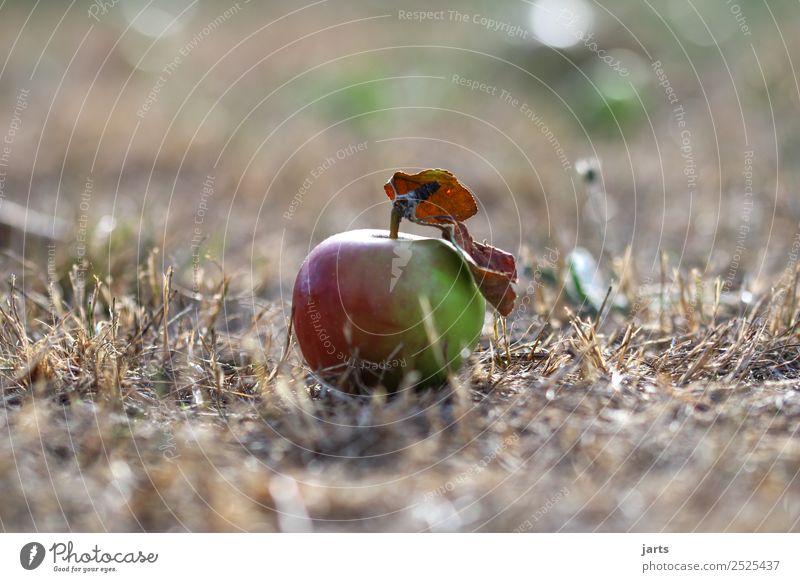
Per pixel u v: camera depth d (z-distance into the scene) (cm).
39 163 1380
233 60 2014
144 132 1529
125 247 850
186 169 1352
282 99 1720
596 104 1532
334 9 2447
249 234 1043
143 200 1166
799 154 1193
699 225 1030
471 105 1662
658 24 1869
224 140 1481
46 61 2009
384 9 2389
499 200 1202
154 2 2398
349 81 1697
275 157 1373
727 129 1382
